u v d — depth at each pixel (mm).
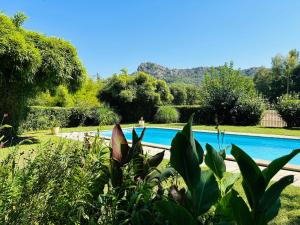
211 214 2322
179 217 1767
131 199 2248
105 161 2854
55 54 12852
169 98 29578
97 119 23500
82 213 2215
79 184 2324
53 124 17125
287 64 57844
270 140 15258
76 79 14633
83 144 2963
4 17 11523
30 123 18188
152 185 2484
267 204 1702
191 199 2043
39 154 2461
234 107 22438
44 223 2082
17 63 11188
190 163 1972
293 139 14477
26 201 2016
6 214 1932
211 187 2041
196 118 25141
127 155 2602
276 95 57938
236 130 18312
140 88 26688
